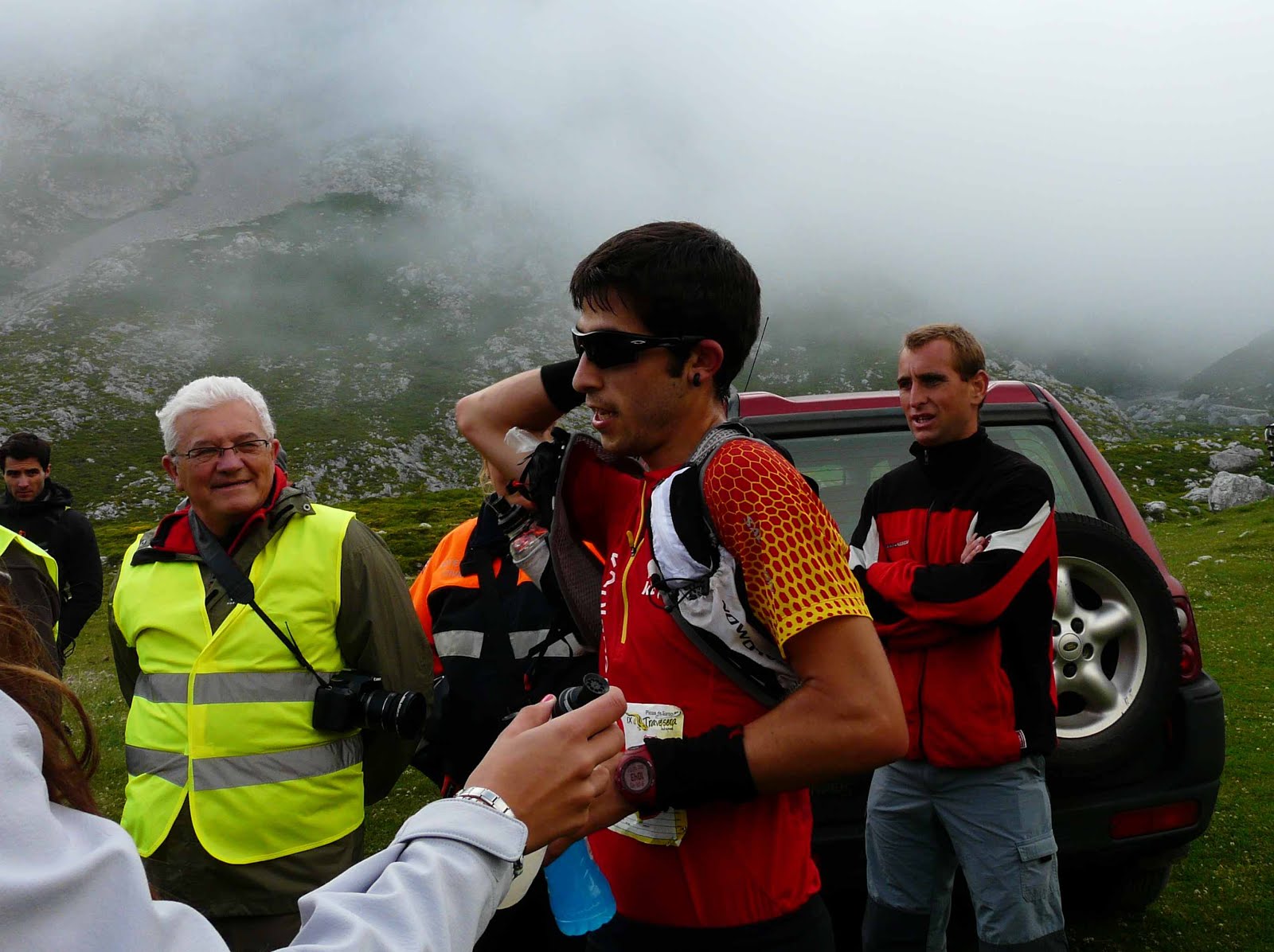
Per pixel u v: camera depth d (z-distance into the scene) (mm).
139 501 116938
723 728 1591
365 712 3158
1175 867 4844
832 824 3674
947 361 3227
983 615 2902
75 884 804
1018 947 2967
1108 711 3717
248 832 3064
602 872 1791
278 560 3289
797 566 1547
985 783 3018
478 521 3432
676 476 1665
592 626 2045
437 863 1032
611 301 1763
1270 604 12930
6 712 875
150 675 3289
